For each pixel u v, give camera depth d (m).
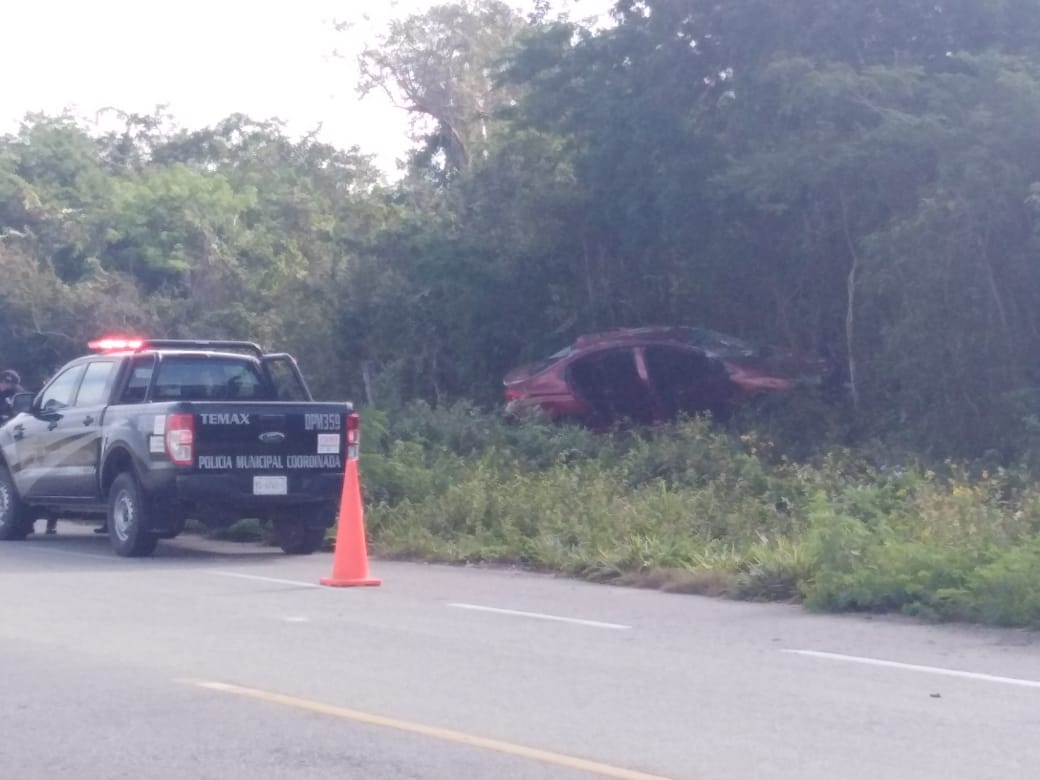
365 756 7.27
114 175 45.69
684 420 20.84
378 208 31.05
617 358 22.56
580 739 7.60
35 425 17.31
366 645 10.29
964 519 13.53
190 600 12.49
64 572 14.48
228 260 34.66
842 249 23.20
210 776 6.93
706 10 23.41
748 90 22.88
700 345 22.80
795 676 9.30
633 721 8.01
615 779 6.85
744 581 12.94
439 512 16.58
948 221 19.53
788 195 21.64
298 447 15.61
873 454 19.25
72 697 8.56
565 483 17.19
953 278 19.80
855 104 21.25
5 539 17.98
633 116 24.05
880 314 22.25
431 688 8.84
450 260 26.88
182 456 15.09
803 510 15.55
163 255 36.81
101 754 7.32
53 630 10.86
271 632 10.82
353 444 15.91
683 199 23.91
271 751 7.38
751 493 16.83
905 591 11.91
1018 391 19.55
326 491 15.70
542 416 22.12
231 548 17.08
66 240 37.38
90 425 16.31
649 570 13.89
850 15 22.33
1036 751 7.40
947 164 19.66
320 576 14.27
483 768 7.04
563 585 13.74
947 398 20.00
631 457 19.03
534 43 25.89
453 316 27.05
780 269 24.20
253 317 31.09
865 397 22.09
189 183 38.84
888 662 9.84
